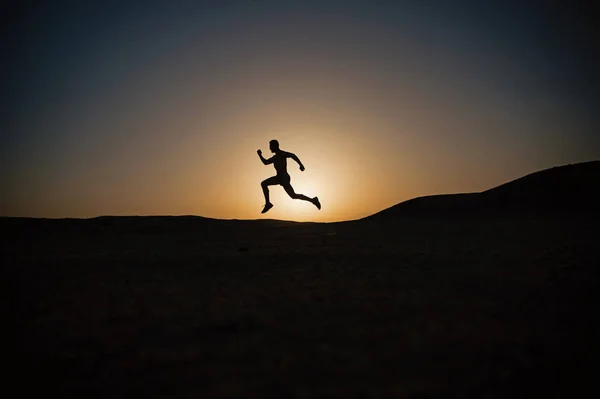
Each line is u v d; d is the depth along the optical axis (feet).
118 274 29.04
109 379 12.55
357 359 13.25
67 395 11.73
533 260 30.68
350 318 17.52
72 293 23.52
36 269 31.42
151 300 21.43
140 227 65.51
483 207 88.12
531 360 13.04
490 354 13.51
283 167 46.75
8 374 13.15
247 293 22.49
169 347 14.80
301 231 59.16
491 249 37.50
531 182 96.43
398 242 44.65
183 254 38.58
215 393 11.33
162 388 11.79
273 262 32.73
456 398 10.82
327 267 29.81
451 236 50.01
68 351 14.85
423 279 24.97
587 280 23.63
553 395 11.05
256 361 13.33
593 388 11.40
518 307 18.67
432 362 12.94
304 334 15.69
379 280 24.90
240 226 66.64
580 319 16.88
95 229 64.23
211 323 17.33
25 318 18.85
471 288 22.41
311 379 11.96
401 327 16.20
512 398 10.87
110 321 18.10
